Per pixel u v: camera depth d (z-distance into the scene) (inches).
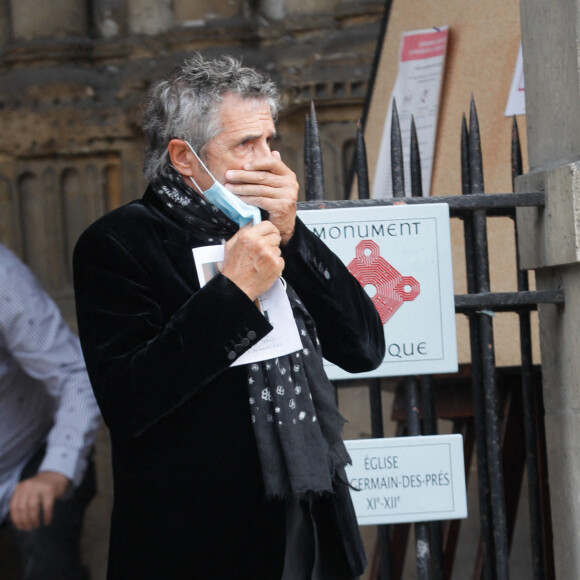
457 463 260.1
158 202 192.4
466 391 372.8
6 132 689.0
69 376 329.7
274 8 660.1
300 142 650.8
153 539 180.2
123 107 689.0
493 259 375.9
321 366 191.6
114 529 187.6
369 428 551.5
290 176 186.7
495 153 382.3
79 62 690.2
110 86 693.9
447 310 258.1
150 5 680.4
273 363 182.5
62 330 333.7
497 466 263.6
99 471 563.2
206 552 179.2
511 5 388.8
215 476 179.9
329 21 646.5
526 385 279.1
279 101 191.8
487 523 277.1
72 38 686.5
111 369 177.6
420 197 259.9
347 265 256.5
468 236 268.4
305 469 177.9
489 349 264.5
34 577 332.8
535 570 281.0
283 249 191.5
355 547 189.9
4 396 331.9
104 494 555.2
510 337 354.3
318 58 644.7
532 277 366.6
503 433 348.5
